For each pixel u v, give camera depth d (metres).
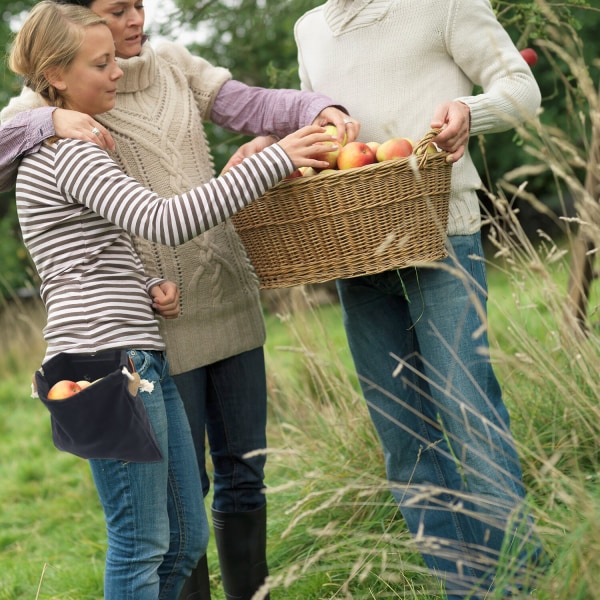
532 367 2.98
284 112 2.70
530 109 2.48
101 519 4.46
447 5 2.48
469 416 2.50
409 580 2.65
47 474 5.33
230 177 2.23
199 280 2.60
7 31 7.80
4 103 7.50
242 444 2.74
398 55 2.55
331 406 3.78
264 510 2.80
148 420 2.18
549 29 2.70
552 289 2.73
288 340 6.41
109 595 2.27
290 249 2.38
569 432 3.04
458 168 2.57
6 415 6.82
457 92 2.56
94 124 2.29
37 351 8.09
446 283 2.52
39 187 2.26
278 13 6.59
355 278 2.70
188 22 5.60
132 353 2.23
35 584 3.75
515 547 2.34
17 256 10.66
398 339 2.74
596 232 2.45
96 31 2.30
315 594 2.95
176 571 2.45
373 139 2.61
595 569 2.02
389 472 2.80
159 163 2.59
